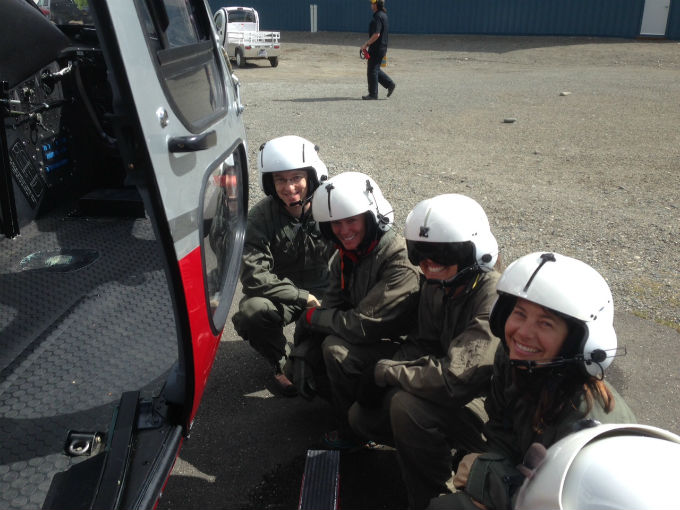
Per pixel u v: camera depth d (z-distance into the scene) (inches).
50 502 63.3
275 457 103.4
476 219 84.1
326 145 312.0
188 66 79.1
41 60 116.0
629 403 115.3
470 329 84.4
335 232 97.1
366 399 92.0
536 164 278.1
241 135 108.7
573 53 763.4
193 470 100.0
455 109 412.2
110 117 57.2
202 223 73.3
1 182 120.7
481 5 930.1
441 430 85.0
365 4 1029.8
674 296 154.6
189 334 66.4
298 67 732.7
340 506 93.9
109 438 69.4
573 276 65.6
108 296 106.7
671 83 518.6
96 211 136.8
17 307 102.8
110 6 56.0
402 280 97.6
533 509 52.2
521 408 74.2
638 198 229.9
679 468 47.3
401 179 254.5
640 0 818.8
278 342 118.0
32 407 79.4
